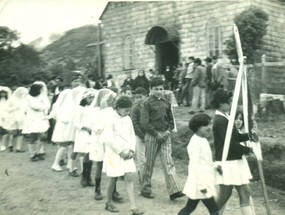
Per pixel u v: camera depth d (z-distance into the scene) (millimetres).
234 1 12547
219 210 4168
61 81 9156
